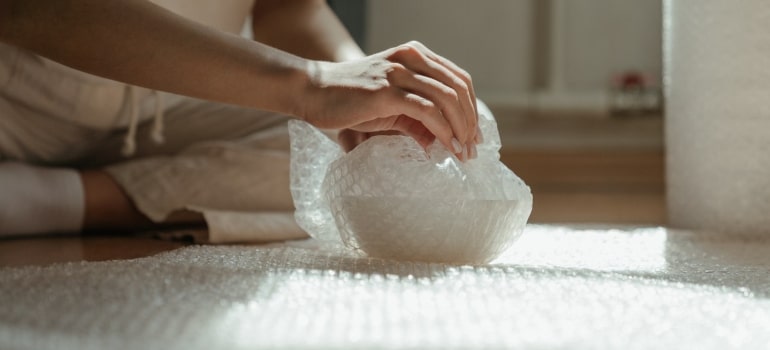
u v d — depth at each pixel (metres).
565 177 3.29
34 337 0.44
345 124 0.76
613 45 3.88
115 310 0.50
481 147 0.81
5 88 1.12
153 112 1.25
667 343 0.45
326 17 1.18
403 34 3.92
